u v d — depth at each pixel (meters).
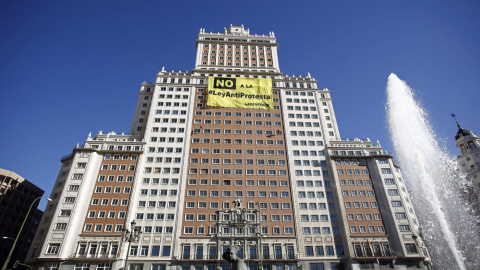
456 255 57.28
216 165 80.00
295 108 92.81
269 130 87.56
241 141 84.75
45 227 67.94
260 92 93.81
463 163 103.69
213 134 85.50
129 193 73.44
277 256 68.06
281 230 71.44
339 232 71.62
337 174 79.00
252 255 67.88
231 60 108.19
